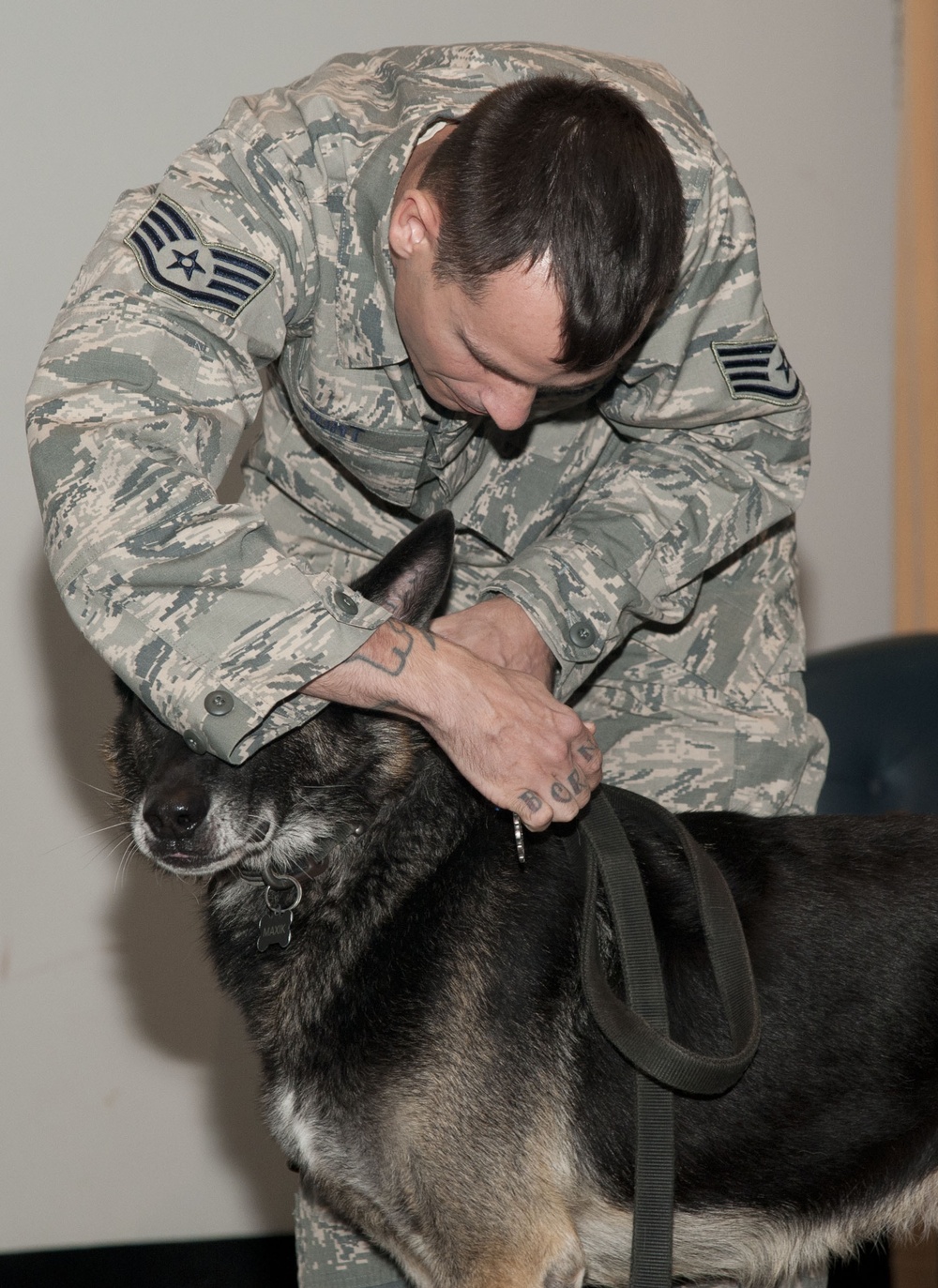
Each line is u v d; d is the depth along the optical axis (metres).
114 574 1.46
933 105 3.68
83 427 1.52
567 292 1.51
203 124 3.16
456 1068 1.73
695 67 3.53
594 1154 1.78
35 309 3.08
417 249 1.64
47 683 3.17
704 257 1.90
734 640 2.28
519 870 1.83
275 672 1.47
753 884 1.88
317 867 1.86
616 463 2.16
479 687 1.58
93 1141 3.29
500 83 1.84
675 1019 1.82
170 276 1.64
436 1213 1.73
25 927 3.21
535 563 1.94
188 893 3.30
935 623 3.87
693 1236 1.90
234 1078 3.37
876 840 1.95
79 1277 3.25
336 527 2.24
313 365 1.88
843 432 3.86
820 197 3.72
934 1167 1.90
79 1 3.02
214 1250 3.33
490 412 1.72
